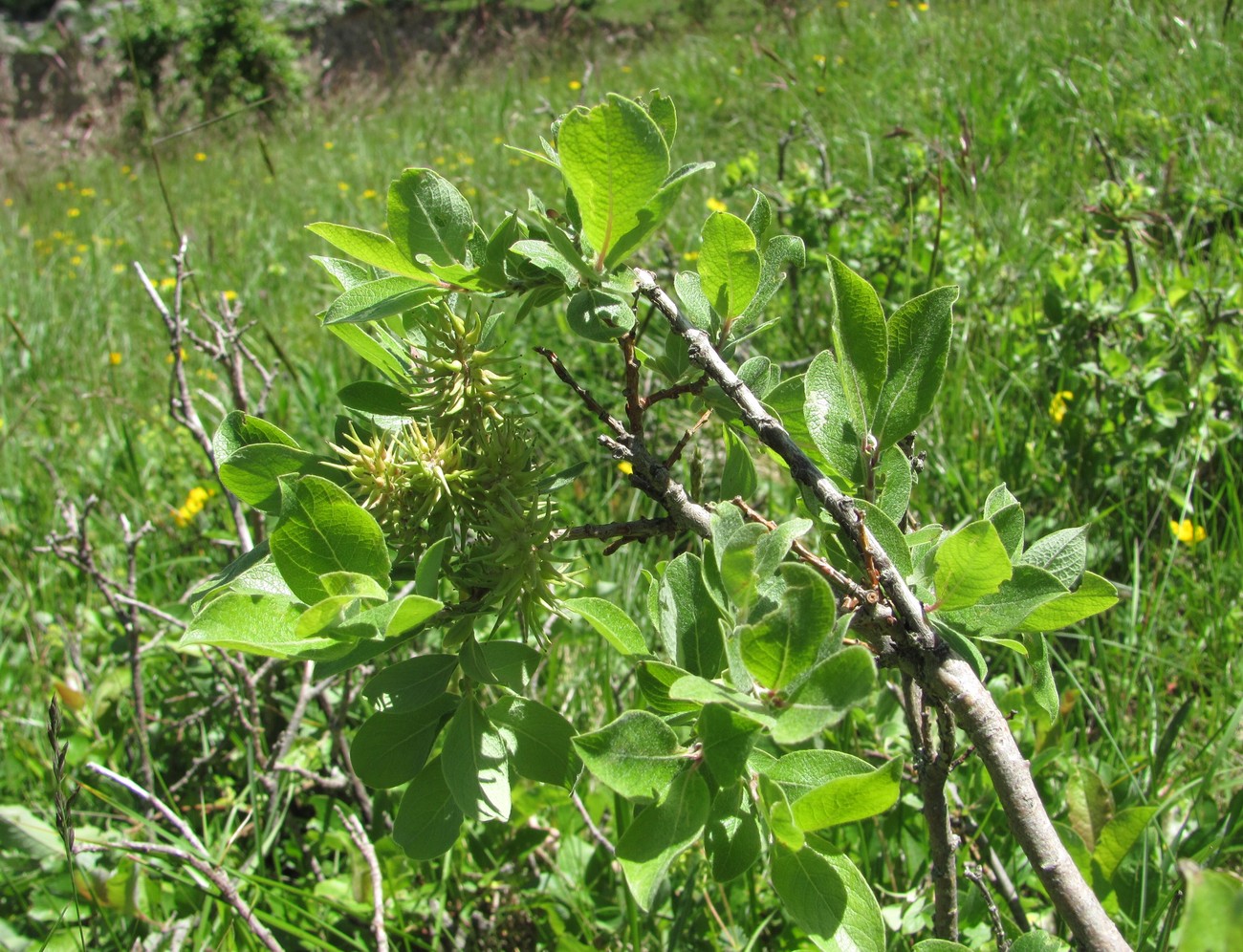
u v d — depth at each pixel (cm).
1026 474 368
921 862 232
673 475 395
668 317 139
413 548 134
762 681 108
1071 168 610
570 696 310
